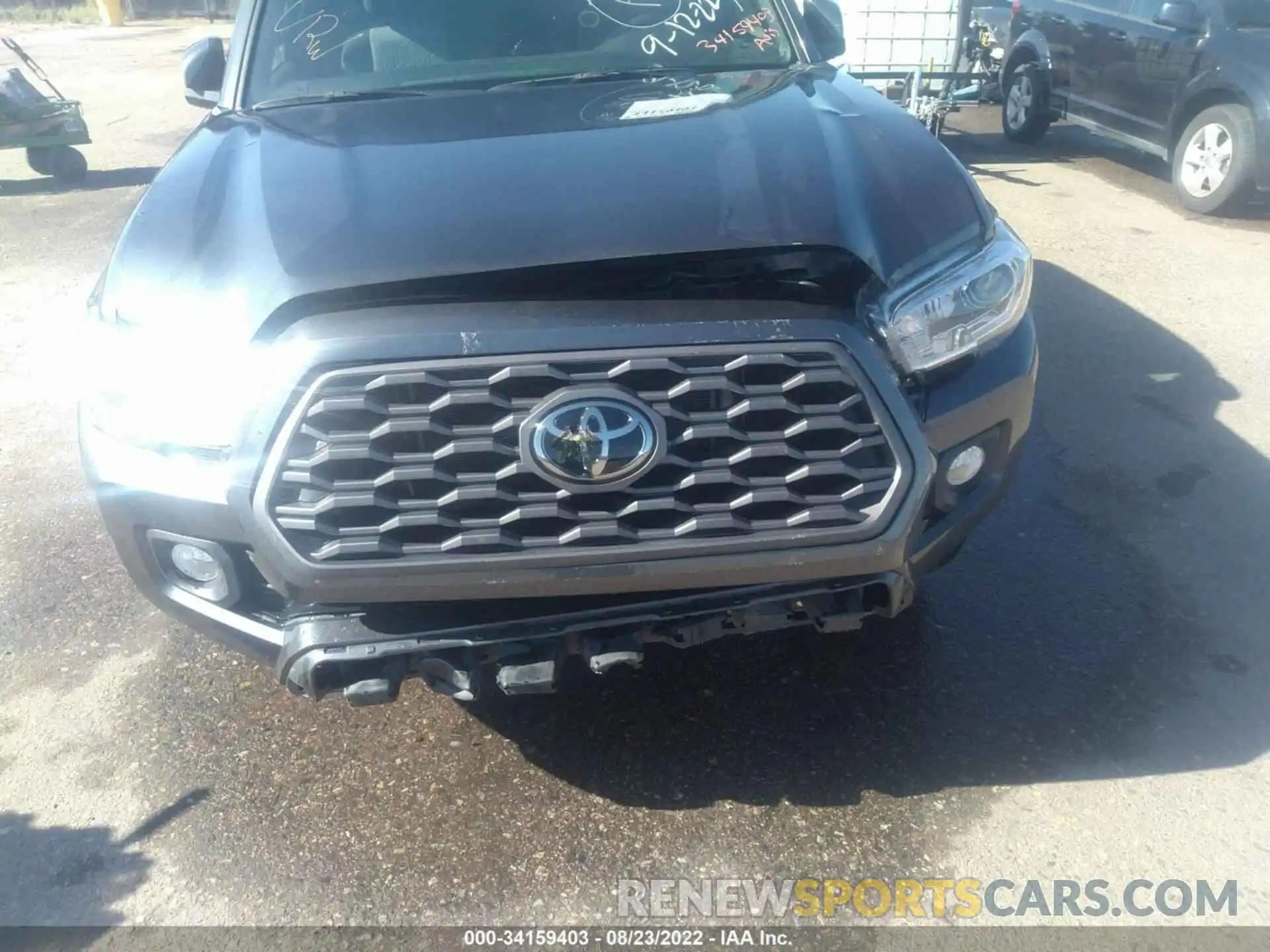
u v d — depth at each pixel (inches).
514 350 79.9
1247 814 97.8
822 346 82.4
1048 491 148.7
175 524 87.4
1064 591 128.0
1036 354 100.3
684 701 114.1
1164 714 109.6
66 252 274.8
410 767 107.3
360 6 139.3
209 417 83.7
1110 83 308.0
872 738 108.1
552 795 103.3
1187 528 140.0
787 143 102.2
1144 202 283.6
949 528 94.1
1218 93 267.6
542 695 115.5
